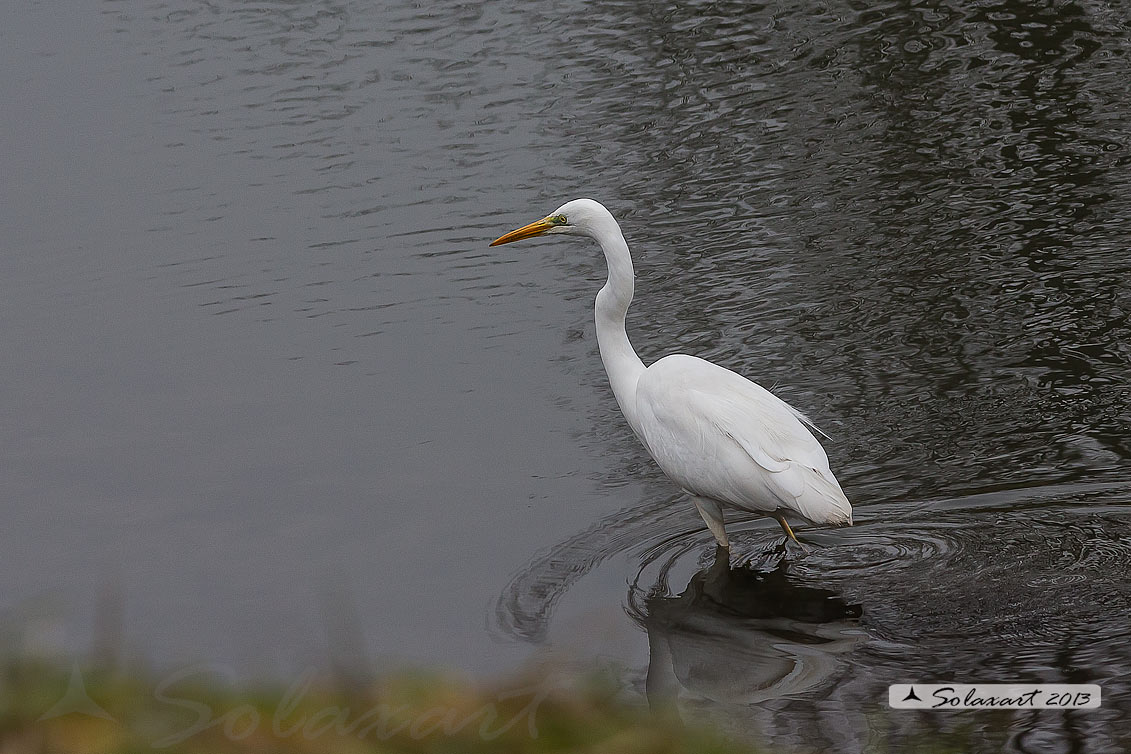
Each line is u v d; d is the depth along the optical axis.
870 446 12.78
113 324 16.59
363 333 16.09
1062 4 24.33
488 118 22.05
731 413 10.85
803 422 13.29
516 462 13.09
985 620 9.75
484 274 17.45
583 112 21.98
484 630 10.18
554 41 25.05
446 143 21.31
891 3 25.34
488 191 19.61
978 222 17.39
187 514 12.31
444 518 12.08
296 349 15.77
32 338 16.28
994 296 15.58
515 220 18.69
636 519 11.96
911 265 16.55
